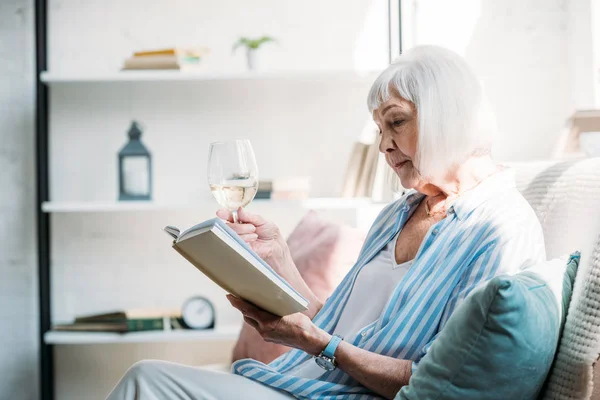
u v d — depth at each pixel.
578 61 3.15
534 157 3.29
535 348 1.18
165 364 1.56
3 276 3.46
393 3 3.26
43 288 3.36
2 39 3.44
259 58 3.24
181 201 3.45
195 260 1.40
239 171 1.61
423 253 1.59
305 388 1.53
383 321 1.57
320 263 2.52
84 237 3.48
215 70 3.38
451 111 1.58
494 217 1.54
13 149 3.46
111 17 3.44
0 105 3.45
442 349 1.24
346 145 3.46
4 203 3.46
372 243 1.81
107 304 3.48
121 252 3.48
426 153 1.59
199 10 3.43
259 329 1.56
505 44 3.29
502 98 3.30
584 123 2.47
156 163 3.46
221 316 3.49
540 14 3.28
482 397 1.20
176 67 3.21
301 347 1.53
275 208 3.45
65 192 3.48
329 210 3.44
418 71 1.60
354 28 3.43
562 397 1.22
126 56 3.44
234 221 1.75
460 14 3.29
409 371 1.45
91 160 3.48
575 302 1.30
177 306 3.49
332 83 3.45
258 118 3.46
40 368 3.37
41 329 3.35
